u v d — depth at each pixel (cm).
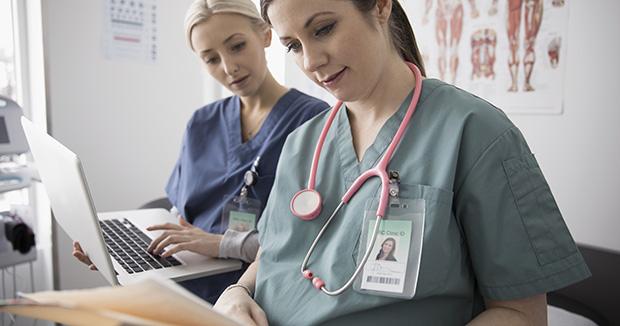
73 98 213
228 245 112
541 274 68
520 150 71
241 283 90
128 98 229
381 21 77
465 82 173
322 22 69
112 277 95
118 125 228
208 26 123
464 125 73
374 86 79
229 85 131
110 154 228
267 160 128
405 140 78
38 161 118
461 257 72
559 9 149
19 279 210
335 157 86
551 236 69
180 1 239
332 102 218
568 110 150
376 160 80
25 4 210
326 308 74
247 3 127
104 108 223
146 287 43
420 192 72
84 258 117
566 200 155
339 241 76
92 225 92
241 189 128
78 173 89
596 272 141
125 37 225
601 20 142
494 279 69
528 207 69
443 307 71
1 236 185
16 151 181
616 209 144
